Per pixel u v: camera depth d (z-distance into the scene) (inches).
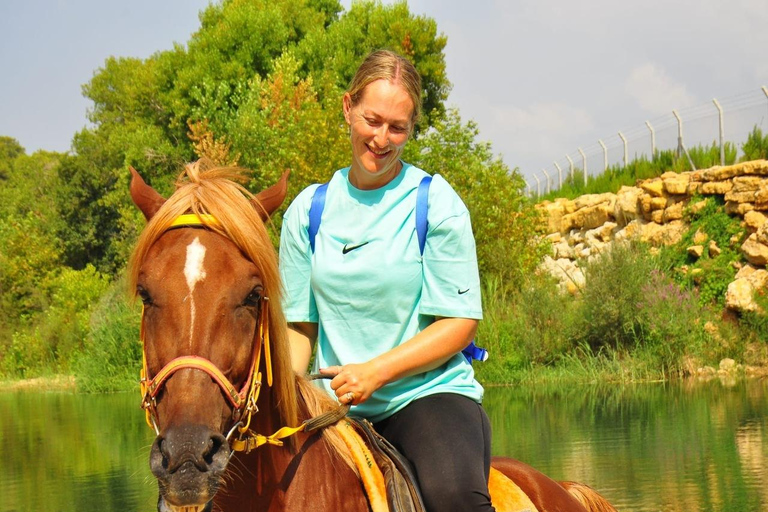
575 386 626.8
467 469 110.0
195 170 99.7
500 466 135.9
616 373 650.2
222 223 94.2
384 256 118.6
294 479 105.4
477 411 119.2
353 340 121.0
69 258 1667.1
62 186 1685.5
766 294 676.7
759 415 468.1
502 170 820.6
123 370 917.8
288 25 1374.3
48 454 476.1
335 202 122.7
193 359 88.2
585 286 731.4
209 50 1282.0
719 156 874.1
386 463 110.1
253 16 1280.8
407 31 1284.4
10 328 1327.5
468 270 119.2
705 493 310.2
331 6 1476.4
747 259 722.2
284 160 777.6
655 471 348.2
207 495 83.2
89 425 599.2
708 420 460.4
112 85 1877.5
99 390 892.0
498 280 790.5
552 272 892.0
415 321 121.6
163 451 84.0
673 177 832.9
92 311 1115.3
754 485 319.6
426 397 118.6
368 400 120.6
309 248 124.1
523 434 443.5
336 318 121.0
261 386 101.8
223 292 91.0
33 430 582.6
